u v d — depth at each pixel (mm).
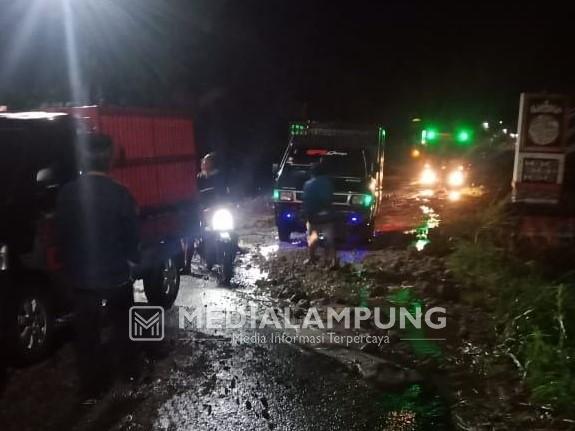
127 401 5184
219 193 9680
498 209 12250
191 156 8852
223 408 5098
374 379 5715
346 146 13398
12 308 5555
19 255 5719
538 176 11594
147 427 4742
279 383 5633
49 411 4980
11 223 5723
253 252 11984
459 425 4918
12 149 6145
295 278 9734
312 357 6316
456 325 7461
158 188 7859
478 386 5715
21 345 5652
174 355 6277
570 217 11422
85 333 5273
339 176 12742
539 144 11531
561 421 4977
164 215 7840
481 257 9727
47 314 5941
